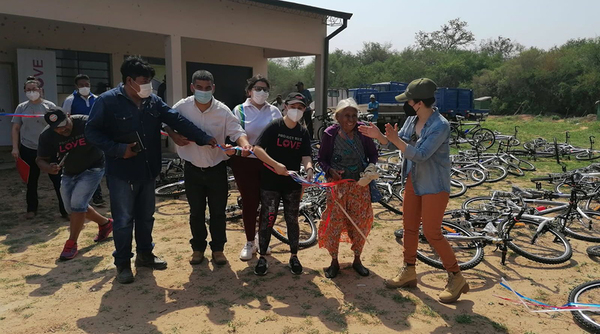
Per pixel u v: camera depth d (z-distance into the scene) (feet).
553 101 112.57
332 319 11.34
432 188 11.87
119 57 40.81
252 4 37.68
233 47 48.21
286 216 14.25
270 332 10.71
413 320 11.37
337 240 13.56
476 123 53.11
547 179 24.58
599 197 19.54
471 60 146.10
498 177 29.01
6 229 18.31
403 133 13.11
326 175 13.56
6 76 35.50
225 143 14.35
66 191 15.10
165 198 23.58
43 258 15.23
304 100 13.41
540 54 119.24
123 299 12.27
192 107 13.84
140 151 12.59
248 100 15.51
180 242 16.92
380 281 13.67
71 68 38.55
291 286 13.23
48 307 11.77
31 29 35.73
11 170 30.50
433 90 11.91
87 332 10.57
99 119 12.34
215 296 12.53
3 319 11.12
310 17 42.32
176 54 33.65
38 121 19.51
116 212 13.08
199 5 34.50
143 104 12.96
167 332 10.63
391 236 18.03
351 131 13.37
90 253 15.74
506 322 11.34
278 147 13.70
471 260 14.51
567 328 11.09
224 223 14.78
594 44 113.09
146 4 31.71
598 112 82.43
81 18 28.89
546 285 13.51
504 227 15.76
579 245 16.94
